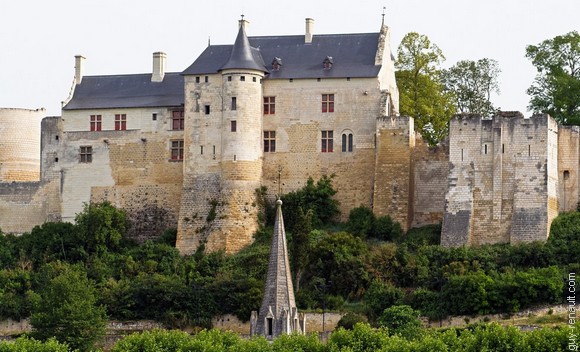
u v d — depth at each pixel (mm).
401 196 147375
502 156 143000
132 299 139000
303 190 150125
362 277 136875
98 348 131750
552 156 144000
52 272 144375
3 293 143750
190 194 150875
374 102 150625
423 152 149375
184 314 137250
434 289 135375
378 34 154875
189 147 151875
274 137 152250
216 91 151875
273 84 152625
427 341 112188
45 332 130500
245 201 149250
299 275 138000
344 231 145375
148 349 117562
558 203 145750
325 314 133250
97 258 148875
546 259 136625
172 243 151750
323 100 151750
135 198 155375
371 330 116938
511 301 130250
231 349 112688
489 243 142250
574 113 155000
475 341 112812
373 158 149875
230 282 138375
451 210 143625
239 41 152250
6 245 153500
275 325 111250
